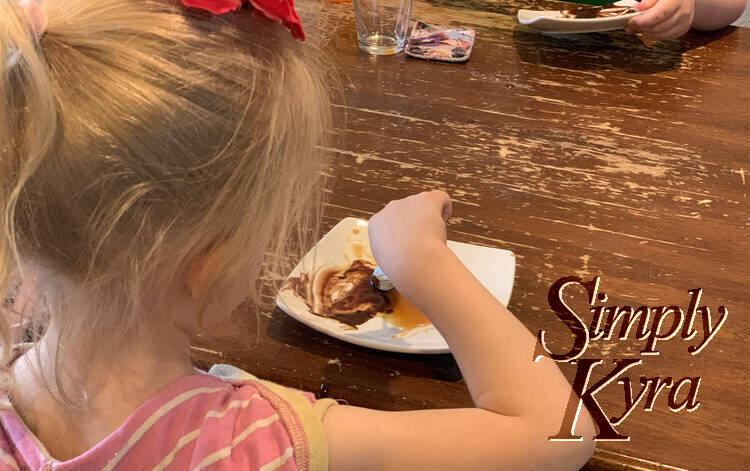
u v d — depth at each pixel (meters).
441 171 1.02
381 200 0.96
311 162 0.60
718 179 1.02
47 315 0.55
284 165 0.55
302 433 0.56
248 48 0.50
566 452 0.63
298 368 0.74
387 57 1.29
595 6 1.43
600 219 0.94
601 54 1.33
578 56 1.32
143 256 0.50
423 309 0.70
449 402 0.71
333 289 0.81
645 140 1.10
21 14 0.44
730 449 0.67
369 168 1.02
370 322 0.78
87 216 0.47
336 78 0.94
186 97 0.47
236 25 0.50
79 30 0.47
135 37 0.47
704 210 0.96
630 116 1.16
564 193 0.99
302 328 0.79
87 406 0.56
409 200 0.80
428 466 0.59
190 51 0.48
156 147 0.47
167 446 0.54
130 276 0.51
